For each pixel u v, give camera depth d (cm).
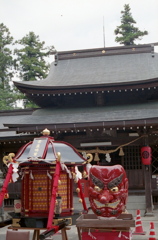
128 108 2427
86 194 2092
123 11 5644
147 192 2042
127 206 2131
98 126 2067
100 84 2356
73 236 1365
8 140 2402
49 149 929
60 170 919
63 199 955
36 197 922
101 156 2536
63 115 2420
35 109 2816
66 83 2661
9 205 2386
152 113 2233
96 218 940
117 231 833
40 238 742
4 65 5831
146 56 3039
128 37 5353
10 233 842
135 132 2233
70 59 3183
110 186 841
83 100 2627
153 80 2284
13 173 878
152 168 2505
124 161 2320
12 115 3120
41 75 5344
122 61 3030
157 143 2184
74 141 2259
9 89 6069
